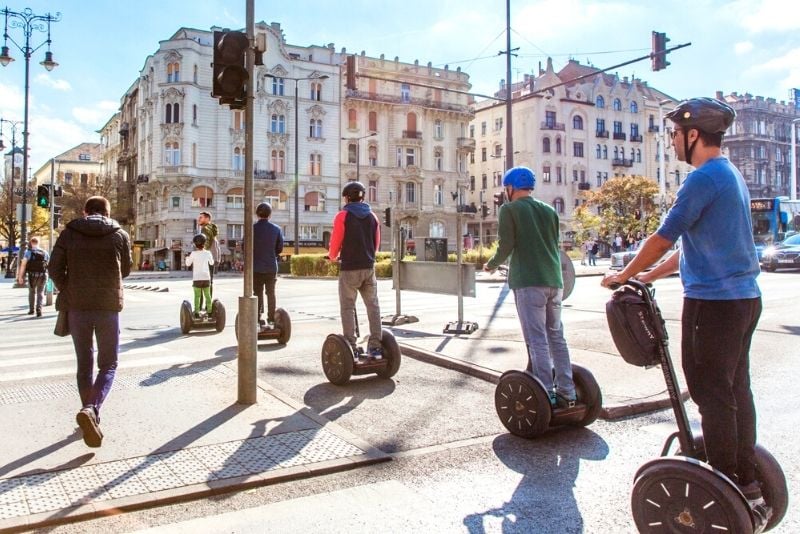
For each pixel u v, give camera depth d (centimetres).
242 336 576
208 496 383
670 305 1428
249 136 575
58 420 530
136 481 394
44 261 1481
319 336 1016
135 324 1240
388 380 690
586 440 491
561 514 359
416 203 6200
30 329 1220
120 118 7488
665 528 286
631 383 643
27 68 2906
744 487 292
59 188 2259
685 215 284
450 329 1016
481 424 532
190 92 5328
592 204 6000
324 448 459
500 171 7238
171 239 5322
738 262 285
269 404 575
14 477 398
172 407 565
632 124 7712
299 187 5691
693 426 515
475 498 383
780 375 705
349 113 5962
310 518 356
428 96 6325
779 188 9244
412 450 468
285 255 5353
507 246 494
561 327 514
